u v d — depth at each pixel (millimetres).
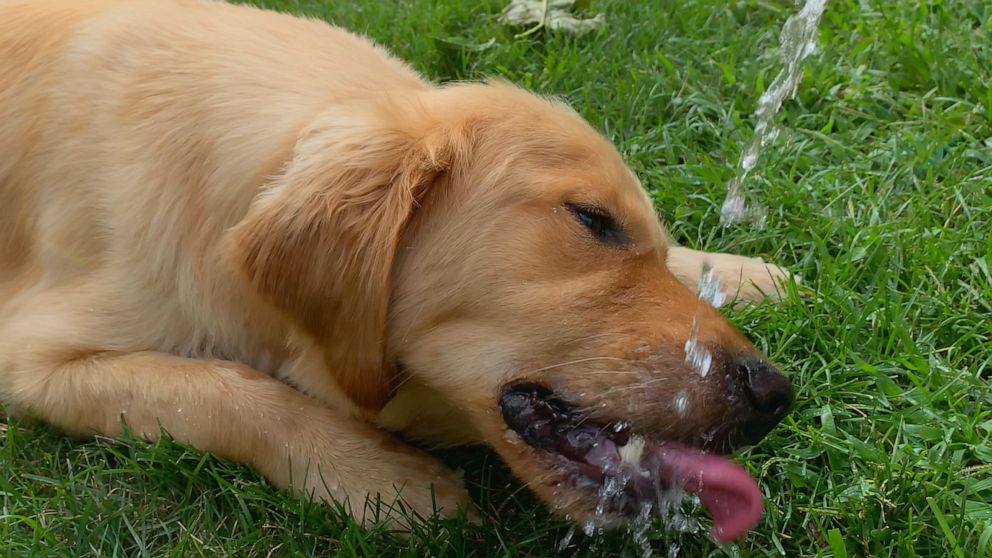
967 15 1613
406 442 1227
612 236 1146
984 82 1511
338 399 1203
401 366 1173
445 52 1617
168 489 1199
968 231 1360
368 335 1143
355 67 1256
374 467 1190
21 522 1183
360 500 1182
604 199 1142
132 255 1229
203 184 1210
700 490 1117
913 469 1182
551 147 1156
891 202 1406
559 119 1181
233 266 1152
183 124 1222
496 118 1166
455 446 1231
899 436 1211
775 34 1626
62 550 1156
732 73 1558
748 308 1310
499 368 1138
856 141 1482
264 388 1205
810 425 1222
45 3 1318
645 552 1146
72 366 1231
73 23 1288
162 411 1208
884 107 1522
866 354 1275
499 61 1610
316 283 1138
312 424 1197
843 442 1203
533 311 1132
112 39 1269
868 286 1326
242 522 1167
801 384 1259
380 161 1142
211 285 1213
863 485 1169
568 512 1138
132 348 1240
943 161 1429
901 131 1468
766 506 1171
